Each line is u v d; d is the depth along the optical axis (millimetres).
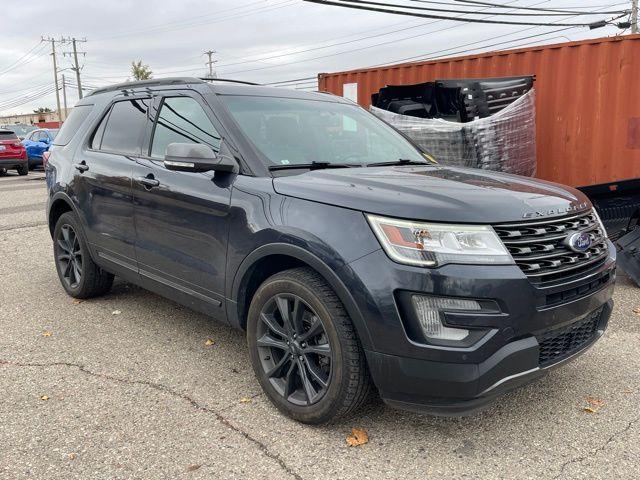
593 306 2998
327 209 2871
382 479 2627
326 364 2980
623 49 7176
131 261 4273
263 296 3154
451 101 7301
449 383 2551
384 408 3283
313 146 3760
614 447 2885
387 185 2969
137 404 3295
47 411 3201
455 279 2527
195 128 3785
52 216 5383
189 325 4598
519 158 7090
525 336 2654
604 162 7520
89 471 2656
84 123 5113
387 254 2629
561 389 3514
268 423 3100
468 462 2764
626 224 5762
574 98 7684
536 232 2734
